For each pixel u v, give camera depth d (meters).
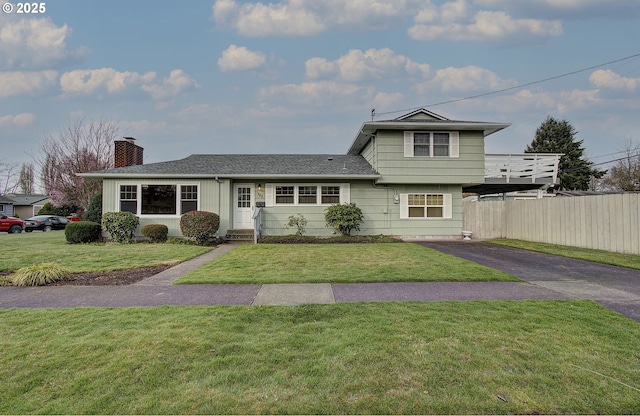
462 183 14.46
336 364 3.11
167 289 5.92
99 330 3.90
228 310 4.64
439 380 2.87
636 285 6.23
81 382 2.79
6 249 10.80
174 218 13.70
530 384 2.81
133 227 13.03
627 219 9.79
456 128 14.13
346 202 14.58
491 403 2.55
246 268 7.70
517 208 14.66
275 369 3.03
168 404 2.51
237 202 14.54
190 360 3.18
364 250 10.64
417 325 4.09
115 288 6.00
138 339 3.62
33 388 2.72
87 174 13.09
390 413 2.43
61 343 3.53
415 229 14.80
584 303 5.03
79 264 8.30
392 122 13.60
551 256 9.73
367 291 5.75
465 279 6.59
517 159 15.54
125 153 15.20
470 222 15.70
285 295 5.49
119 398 2.59
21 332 3.85
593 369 3.05
